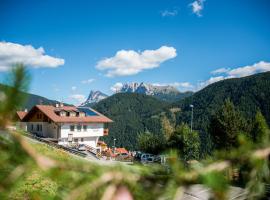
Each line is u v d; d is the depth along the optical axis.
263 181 1.42
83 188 1.18
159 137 43.19
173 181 1.28
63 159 1.21
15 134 1.12
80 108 67.81
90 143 65.31
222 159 1.41
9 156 1.11
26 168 1.12
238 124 30.08
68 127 60.62
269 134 1.52
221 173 1.35
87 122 62.78
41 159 1.13
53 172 1.14
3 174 1.10
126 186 1.22
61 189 1.18
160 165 1.35
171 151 1.38
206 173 1.29
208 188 1.27
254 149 1.47
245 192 1.34
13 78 1.10
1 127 1.10
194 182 1.29
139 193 1.24
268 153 1.45
